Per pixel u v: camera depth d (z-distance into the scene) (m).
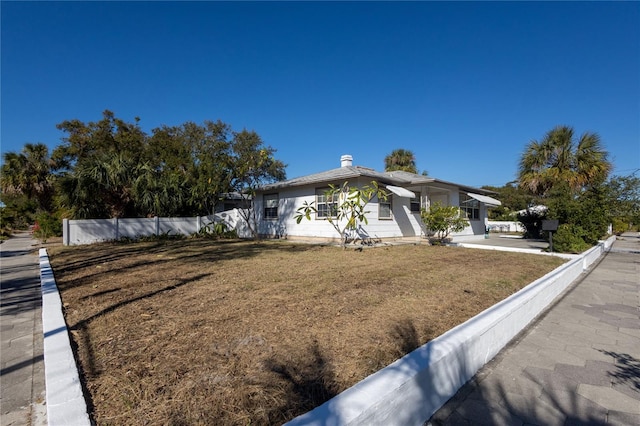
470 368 3.12
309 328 3.79
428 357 2.64
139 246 13.55
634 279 8.10
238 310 4.46
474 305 4.93
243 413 2.22
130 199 17.52
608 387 2.96
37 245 16.16
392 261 9.14
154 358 3.03
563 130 19.19
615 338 4.18
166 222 17.83
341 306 4.66
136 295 5.29
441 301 5.04
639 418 2.50
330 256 10.05
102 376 2.71
